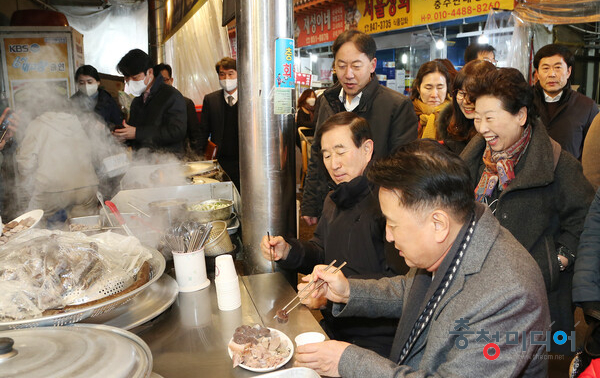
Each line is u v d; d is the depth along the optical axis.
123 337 0.91
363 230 1.49
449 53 5.53
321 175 2.69
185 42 6.04
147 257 1.35
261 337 1.05
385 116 2.38
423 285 1.13
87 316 1.07
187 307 1.29
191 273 1.39
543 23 4.10
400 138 2.38
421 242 0.96
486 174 1.77
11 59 4.84
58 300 1.08
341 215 1.57
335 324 1.60
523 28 4.23
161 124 3.33
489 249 0.97
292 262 1.64
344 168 1.58
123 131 3.19
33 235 1.34
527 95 1.53
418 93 3.11
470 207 0.96
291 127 1.78
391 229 1.00
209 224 1.41
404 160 0.94
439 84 2.87
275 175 1.76
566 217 1.63
